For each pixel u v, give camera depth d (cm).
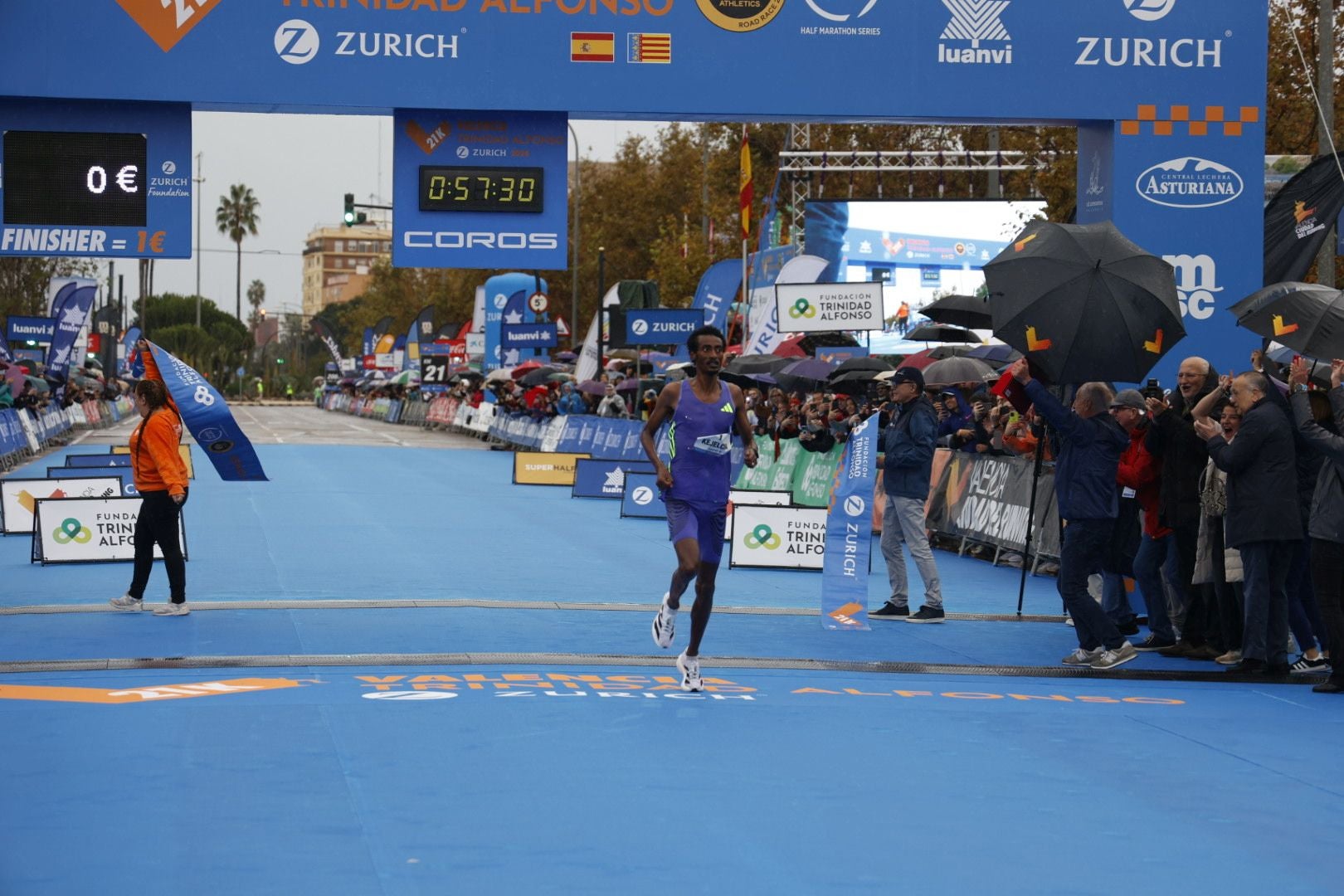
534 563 2873
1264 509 1753
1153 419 1950
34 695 1516
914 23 2545
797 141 7444
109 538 2744
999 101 2553
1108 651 1841
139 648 1827
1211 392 1856
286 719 1407
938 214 6944
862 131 8750
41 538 2714
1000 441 3198
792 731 1415
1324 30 3581
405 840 1012
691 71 2531
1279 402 1798
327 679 1636
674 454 1577
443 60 2508
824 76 2538
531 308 8369
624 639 1973
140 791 1130
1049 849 1033
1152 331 1878
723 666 1784
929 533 3447
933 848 1027
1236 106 2575
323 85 2491
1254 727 1495
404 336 17200
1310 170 2936
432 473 5738
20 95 2444
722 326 5328
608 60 2523
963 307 3253
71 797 1112
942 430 3269
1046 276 1878
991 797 1177
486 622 2086
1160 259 1936
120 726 1366
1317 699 1675
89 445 7212
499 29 2514
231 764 1222
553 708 1493
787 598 2467
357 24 2495
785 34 2534
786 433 4059
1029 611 2384
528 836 1027
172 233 2548
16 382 6372
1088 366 1856
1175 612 2114
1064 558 1877
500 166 2611
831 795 1170
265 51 2478
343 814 1074
